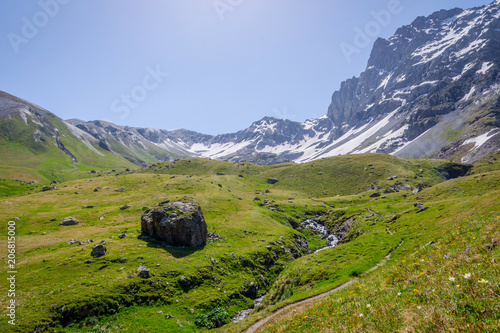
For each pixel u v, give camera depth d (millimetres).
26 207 108688
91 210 105125
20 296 40875
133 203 116125
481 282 7992
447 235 19062
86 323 37938
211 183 168875
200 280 54188
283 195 189125
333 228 123188
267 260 72562
